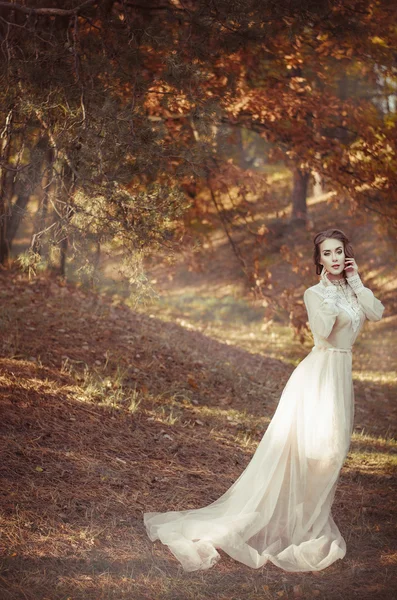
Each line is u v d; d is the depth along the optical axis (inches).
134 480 201.6
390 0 294.0
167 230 233.8
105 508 180.9
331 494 168.7
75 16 232.7
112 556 158.6
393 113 396.8
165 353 348.5
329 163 395.5
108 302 449.1
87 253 223.3
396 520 199.6
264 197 454.0
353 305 171.3
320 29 300.2
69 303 394.6
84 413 238.7
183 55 236.1
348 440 167.6
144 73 279.7
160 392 288.7
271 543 166.4
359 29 297.6
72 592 140.6
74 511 175.6
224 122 396.8
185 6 260.1
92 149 211.9
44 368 266.1
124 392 272.2
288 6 240.5
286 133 399.2
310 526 165.3
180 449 234.5
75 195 219.8
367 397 385.4
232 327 601.6
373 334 579.5
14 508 170.1
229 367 374.6
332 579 156.9
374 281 700.0
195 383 316.5
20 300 370.6
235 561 163.6
